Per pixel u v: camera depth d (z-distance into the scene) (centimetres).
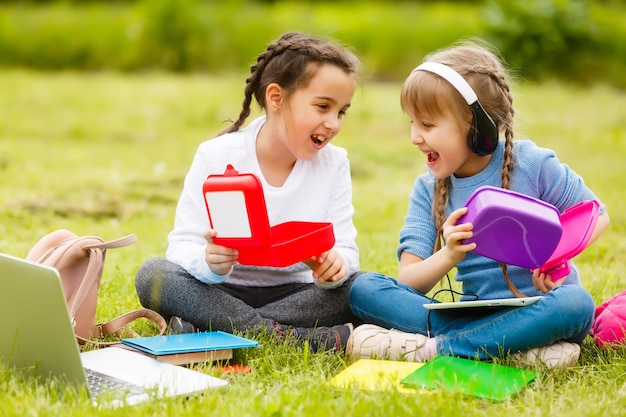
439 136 304
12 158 818
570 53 1532
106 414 224
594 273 428
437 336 294
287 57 318
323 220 337
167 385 247
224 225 288
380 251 470
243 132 337
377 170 807
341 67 314
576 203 315
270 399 236
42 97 1252
